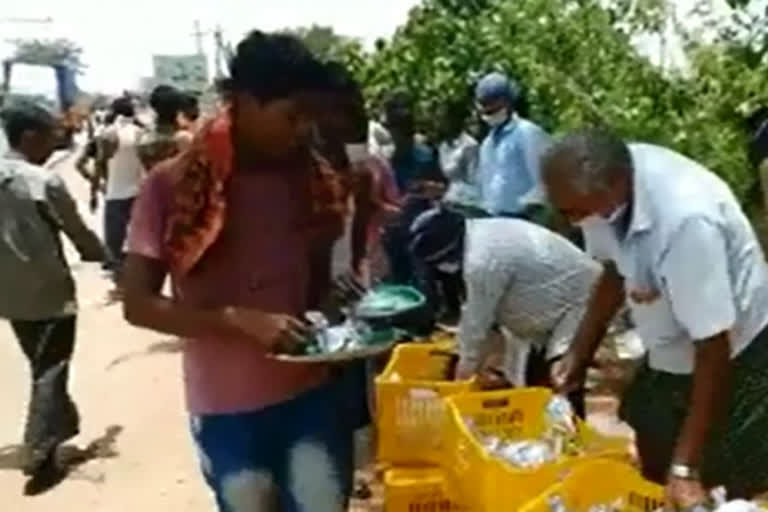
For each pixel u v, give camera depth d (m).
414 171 9.46
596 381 7.24
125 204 11.95
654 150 3.92
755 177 6.02
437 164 9.81
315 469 3.92
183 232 3.71
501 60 10.04
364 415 4.29
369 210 4.20
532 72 9.46
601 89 8.70
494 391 4.87
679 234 3.73
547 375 5.25
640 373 4.34
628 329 7.35
